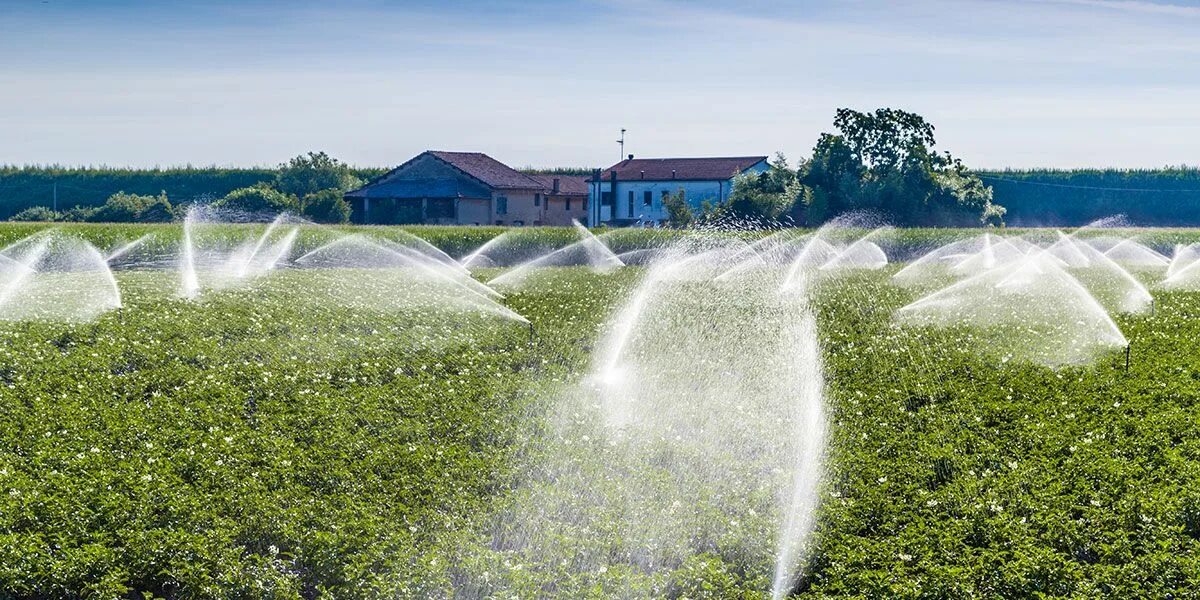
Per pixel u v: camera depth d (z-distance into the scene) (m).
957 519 12.00
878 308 30.67
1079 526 11.73
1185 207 106.31
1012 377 19.58
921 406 17.80
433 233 58.25
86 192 112.38
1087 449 14.43
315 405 17.09
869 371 20.62
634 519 11.96
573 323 27.05
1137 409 16.80
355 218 89.88
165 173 117.50
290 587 10.42
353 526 11.77
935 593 10.16
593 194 94.81
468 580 10.45
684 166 97.19
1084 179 111.25
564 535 11.44
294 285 35.56
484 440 15.48
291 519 11.94
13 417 15.95
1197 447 14.53
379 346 22.53
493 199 89.94
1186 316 28.92
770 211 75.12
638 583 10.25
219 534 11.44
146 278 38.03
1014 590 10.32
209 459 13.80
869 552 11.17
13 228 51.69
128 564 10.84
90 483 12.63
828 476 13.75
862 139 79.12
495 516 12.25
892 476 13.73
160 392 18.11
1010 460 14.23
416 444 14.99
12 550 10.70
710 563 10.63
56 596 10.34
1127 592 10.20
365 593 10.28
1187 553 10.98
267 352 21.84
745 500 12.67
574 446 14.89
